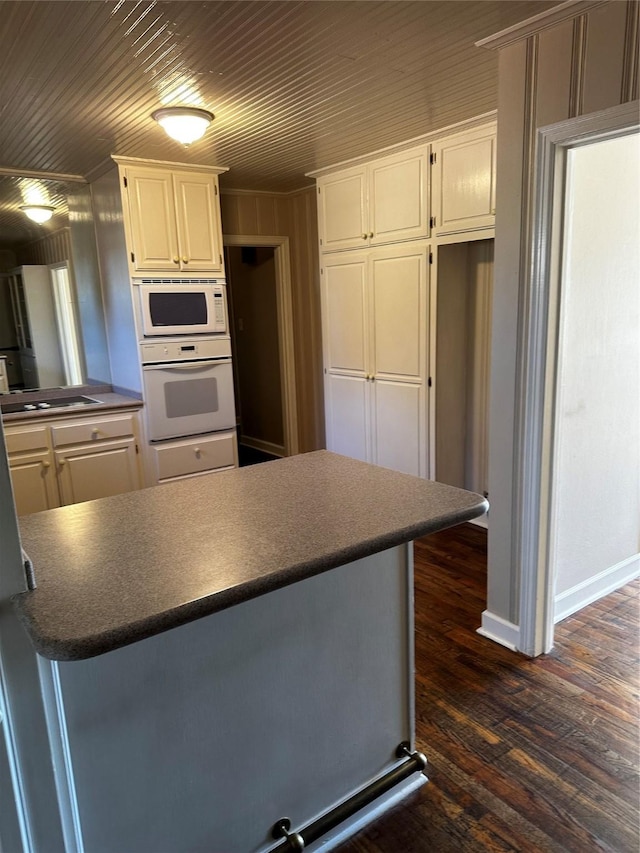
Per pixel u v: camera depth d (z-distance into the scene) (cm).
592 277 237
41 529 135
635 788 173
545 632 237
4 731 100
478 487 383
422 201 329
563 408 240
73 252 390
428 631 259
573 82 184
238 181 420
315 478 169
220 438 402
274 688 143
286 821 151
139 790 124
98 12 173
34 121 266
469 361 371
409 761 175
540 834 160
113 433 359
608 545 280
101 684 115
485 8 180
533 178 201
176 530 131
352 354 400
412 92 252
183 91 238
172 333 368
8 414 327
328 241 403
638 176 245
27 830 106
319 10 177
